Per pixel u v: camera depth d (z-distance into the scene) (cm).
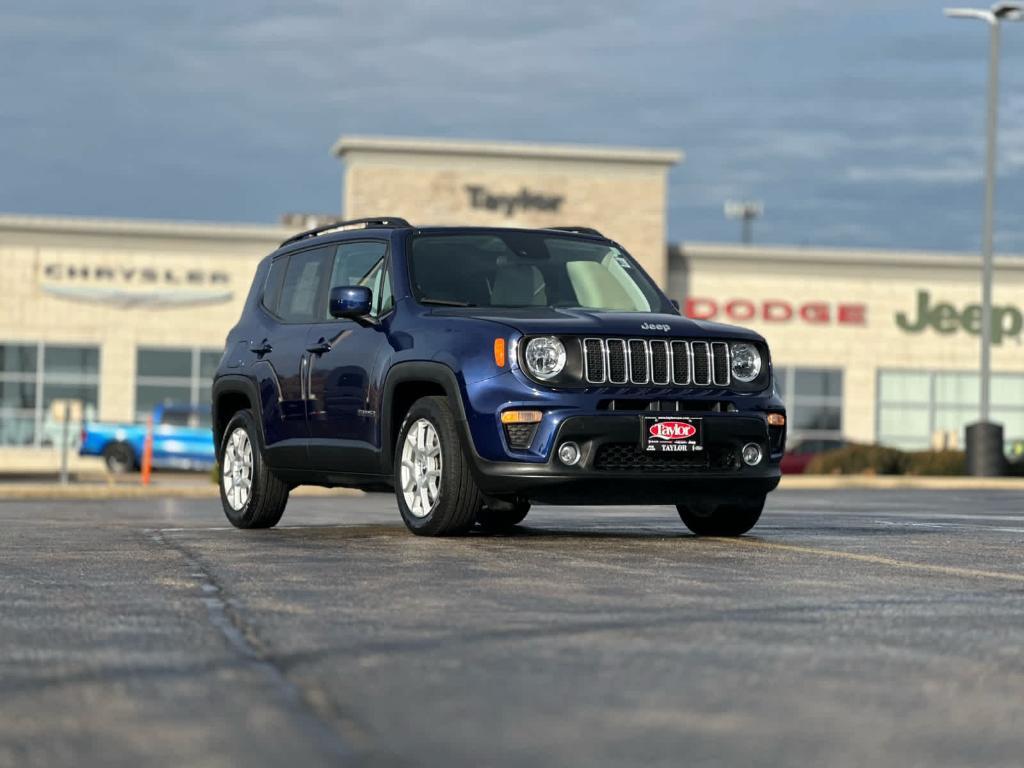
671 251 4638
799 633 559
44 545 933
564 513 1333
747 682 462
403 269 1014
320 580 726
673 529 1092
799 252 4684
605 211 4534
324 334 1059
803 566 796
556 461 909
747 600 652
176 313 4391
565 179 4516
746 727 399
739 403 952
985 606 637
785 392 4691
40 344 4328
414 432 969
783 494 2094
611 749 373
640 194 4550
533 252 1047
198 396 4394
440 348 948
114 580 728
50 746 381
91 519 1308
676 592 679
